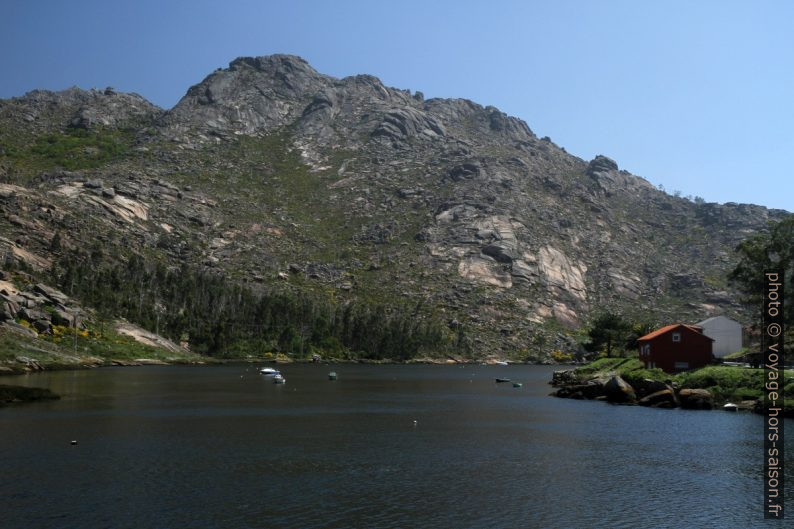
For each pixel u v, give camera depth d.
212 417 78.25
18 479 45.47
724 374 95.00
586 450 58.72
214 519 37.66
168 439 61.88
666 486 46.09
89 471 48.12
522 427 72.75
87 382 120.81
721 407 89.50
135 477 46.56
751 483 46.97
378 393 116.69
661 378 103.12
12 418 73.44
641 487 45.78
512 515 39.34
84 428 67.12
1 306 159.88
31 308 171.12
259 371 172.12
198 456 54.28
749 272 115.25
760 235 118.00
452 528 36.94
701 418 79.56
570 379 132.25
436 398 107.69
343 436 65.69
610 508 40.81
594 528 37.28
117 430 66.44
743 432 68.56
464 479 47.62
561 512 39.97
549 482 46.94
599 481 47.28
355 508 40.25
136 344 191.62
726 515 39.66
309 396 108.38
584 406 94.88
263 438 63.69
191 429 68.31
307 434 66.56
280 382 136.50
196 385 123.81
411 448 59.31
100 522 36.69
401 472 49.62
